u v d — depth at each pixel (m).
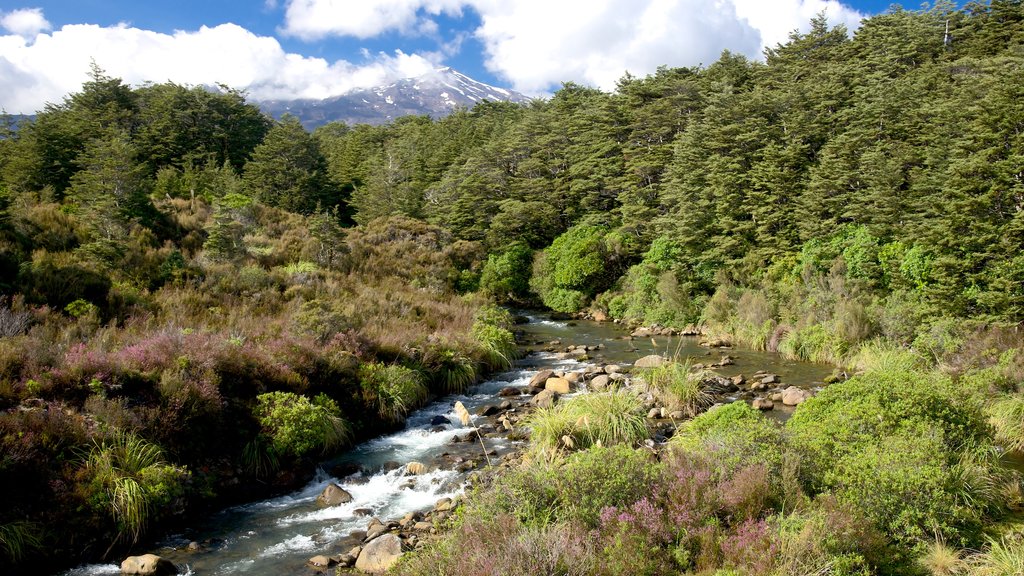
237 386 13.64
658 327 32.91
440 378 19.41
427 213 55.69
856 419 10.10
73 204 31.31
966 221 20.06
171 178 44.09
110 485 9.66
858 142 31.00
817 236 30.25
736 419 10.80
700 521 7.07
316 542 9.67
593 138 55.72
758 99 41.34
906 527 7.51
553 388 18.58
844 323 22.48
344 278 30.03
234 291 23.59
